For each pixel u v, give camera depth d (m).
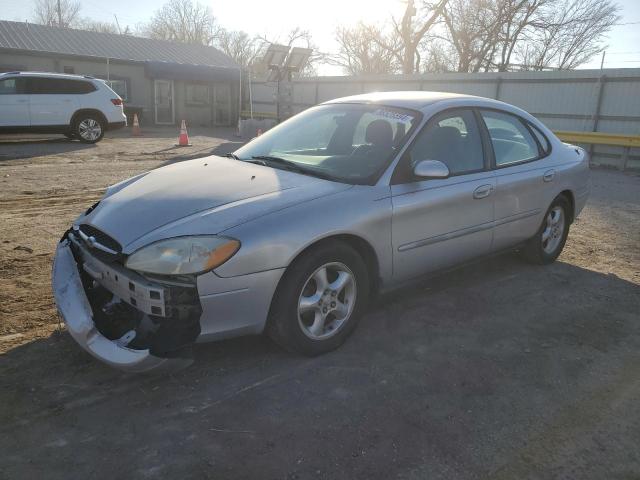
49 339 3.48
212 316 2.89
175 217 3.03
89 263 3.22
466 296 4.48
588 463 2.54
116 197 3.46
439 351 3.54
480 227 4.25
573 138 15.13
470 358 3.46
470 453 2.57
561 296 4.57
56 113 14.76
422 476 2.40
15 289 4.25
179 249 2.81
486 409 2.92
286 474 2.38
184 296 2.82
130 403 2.87
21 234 5.79
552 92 16.52
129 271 2.92
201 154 13.95
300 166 3.77
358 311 3.52
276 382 3.10
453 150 4.11
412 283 3.95
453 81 19.03
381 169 3.63
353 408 2.88
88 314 2.97
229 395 2.96
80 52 24.12
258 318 3.04
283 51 18.08
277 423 2.73
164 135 20.34
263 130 19.86
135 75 25.31
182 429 2.67
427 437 2.67
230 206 3.10
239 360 3.32
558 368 3.38
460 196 3.99
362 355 3.44
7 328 3.60
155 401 2.89
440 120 4.05
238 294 2.92
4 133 14.16
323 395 2.99
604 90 15.36
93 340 2.90
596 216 7.87
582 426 2.81
